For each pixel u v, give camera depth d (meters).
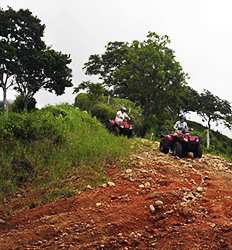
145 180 12.70
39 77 45.53
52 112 19.78
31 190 12.74
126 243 8.70
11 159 14.09
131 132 21.22
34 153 14.71
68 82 46.53
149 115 41.88
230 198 10.88
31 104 39.44
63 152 14.90
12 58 43.84
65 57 46.22
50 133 16.00
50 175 13.48
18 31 46.00
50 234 9.56
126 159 14.76
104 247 8.59
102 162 14.30
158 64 42.81
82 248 8.61
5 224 10.63
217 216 9.76
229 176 14.52
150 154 16.58
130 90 44.31
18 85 45.19
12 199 12.29
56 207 11.20
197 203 10.69
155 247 8.52
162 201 10.55
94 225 9.79
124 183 12.47
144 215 10.02
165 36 43.78
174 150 17.42
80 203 11.24
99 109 38.22
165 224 9.58
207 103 59.22
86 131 18.27
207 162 16.80
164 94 43.09
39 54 44.66
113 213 10.27
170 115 44.31
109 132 21.08
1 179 13.19
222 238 8.62
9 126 15.54
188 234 8.80
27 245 9.15
